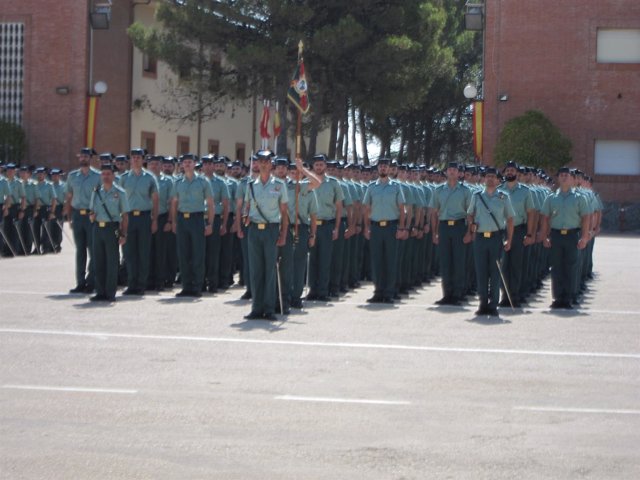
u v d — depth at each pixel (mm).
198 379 10703
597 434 8773
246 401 9734
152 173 18750
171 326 14359
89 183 18172
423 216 21250
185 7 42469
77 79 45969
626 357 12586
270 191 15023
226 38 43438
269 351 12492
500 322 15711
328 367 11531
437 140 62156
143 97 47594
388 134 60719
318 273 18328
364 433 8672
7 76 46500
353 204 19766
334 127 47688
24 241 28047
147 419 9000
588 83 45562
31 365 11312
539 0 45719
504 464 7844
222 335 13648
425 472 7613
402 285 20219
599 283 23141
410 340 13633
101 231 16953
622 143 45625
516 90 46000
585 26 45469
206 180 18234
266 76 42656
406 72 44812
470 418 9258
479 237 16422
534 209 18078
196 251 18250
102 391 10055
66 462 7738
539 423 9125
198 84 43969
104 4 44719
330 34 41125
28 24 46188
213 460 7836
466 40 59375
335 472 7582
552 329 15000
